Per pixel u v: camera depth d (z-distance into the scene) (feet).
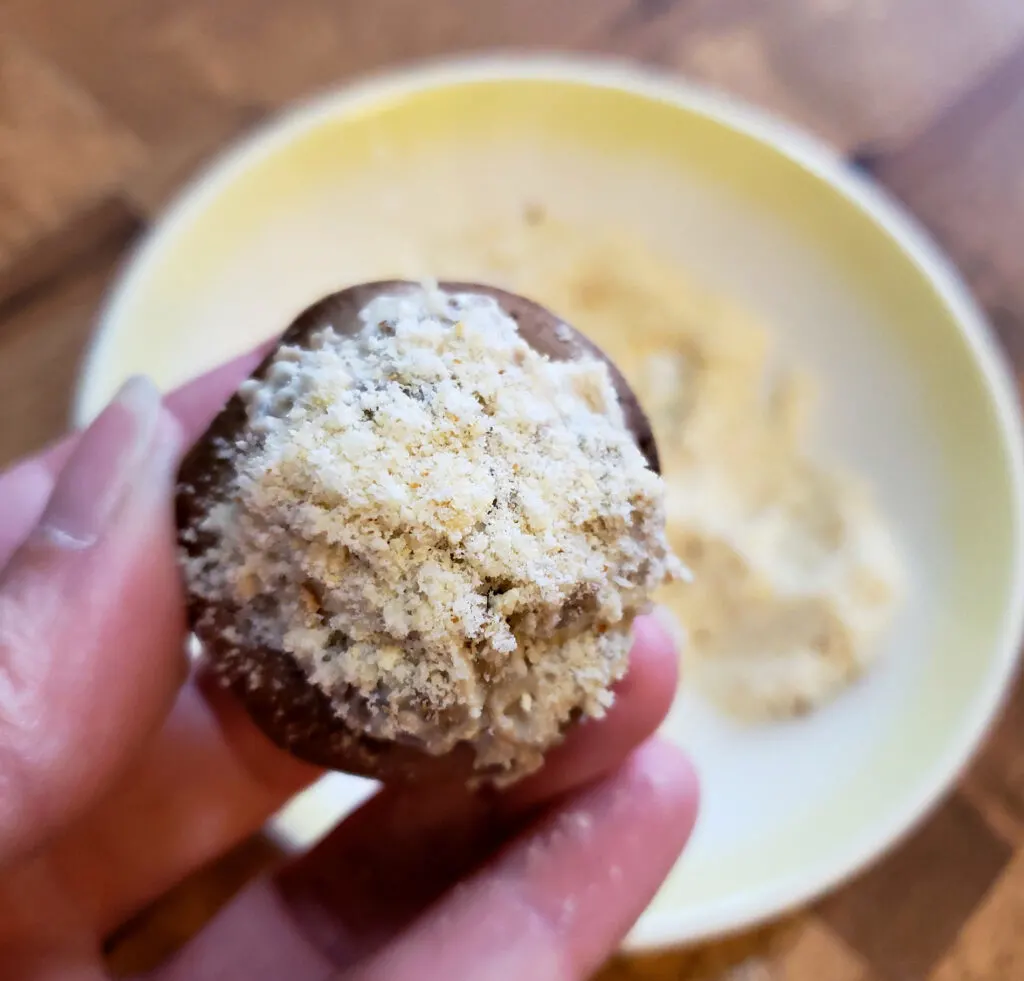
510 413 0.28
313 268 0.48
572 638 0.29
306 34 0.53
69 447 0.39
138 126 0.51
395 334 0.29
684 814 0.35
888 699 0.44
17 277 0.49
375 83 0.48
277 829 0.40
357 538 0.26
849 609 0.44
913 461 0.47
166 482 0.31
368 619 0.27
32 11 0.53
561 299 0.49
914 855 0.43
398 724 0.28
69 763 0.29
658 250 0.50
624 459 0.29
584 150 0.50
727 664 0.45
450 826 0.37
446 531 0.26
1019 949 0.42
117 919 0.38
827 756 0.43
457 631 0.26
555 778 0.35
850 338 0.48
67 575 0.28
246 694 0.30
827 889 0.39
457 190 0.50
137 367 0.44
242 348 0.47
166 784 0.37
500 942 0.31
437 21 0.54
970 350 0.46
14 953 0.34
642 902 0.34
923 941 0.42
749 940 0.42
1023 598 0.43
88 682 0.29
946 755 0.41
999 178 0.53
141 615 0.30
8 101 0.51
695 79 0.54
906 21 0.55
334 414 0.28
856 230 0.48
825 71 0.55
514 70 0.48
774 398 0.48
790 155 0.48
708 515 0.46
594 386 0.30
